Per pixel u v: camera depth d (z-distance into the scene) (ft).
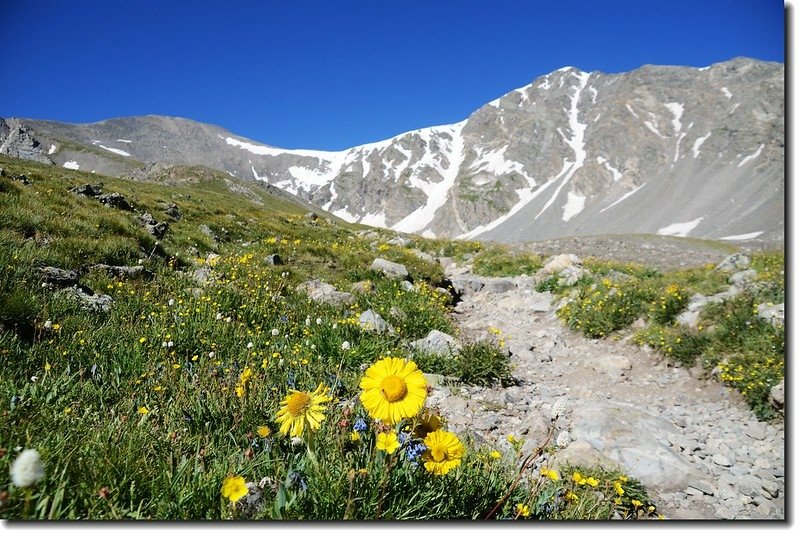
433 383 23.70
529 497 10.26
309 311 31.04
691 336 31.63
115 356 17.58
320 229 96.27
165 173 490.90
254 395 14.76
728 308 32.71
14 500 8.11
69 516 8.07
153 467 10.08
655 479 16.87
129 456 10.07
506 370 27.32
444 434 8.30
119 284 26.94
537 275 66.69
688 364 30.14
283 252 53.83
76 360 16.84
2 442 9.74
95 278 27.86
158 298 27.22
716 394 26.40
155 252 38.91
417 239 108.88
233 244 55.88
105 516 8.32
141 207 63.00
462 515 9.00
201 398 14.16
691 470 17.39
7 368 14.73
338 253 57.52
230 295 29.17
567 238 174.70
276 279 38.58
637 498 15.29
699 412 24.58
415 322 34.47
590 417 20.85
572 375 30.86
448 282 59.82
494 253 85.46
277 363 19.13
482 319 47.34
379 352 24.68
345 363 22.56
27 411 11.89
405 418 9.30
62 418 11.89
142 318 23.06
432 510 8.94
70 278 25.49
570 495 11.80
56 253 28.30
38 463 6.07
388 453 9.11
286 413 9.16
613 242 159.33
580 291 46.68
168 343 19.12
